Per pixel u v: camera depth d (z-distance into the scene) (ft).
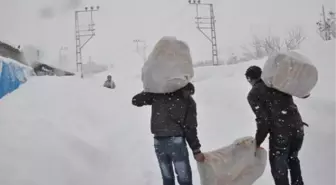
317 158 16.08
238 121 24.68
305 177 14.78
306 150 16.98
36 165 13.30
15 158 13.29
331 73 38.93
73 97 29.55
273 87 12.28
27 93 27.07
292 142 12.48
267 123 12.34
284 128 12.14
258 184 14.39
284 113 12.20
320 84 33.86
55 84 37.06
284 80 12.07
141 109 31.27
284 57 12.32
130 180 14.90
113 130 21.33
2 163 12.76
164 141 11.57
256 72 12.98
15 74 43.55
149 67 11.68
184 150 11.59
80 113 22.84
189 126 11.57
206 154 12.57
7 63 41.19
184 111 11.56
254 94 12.47
